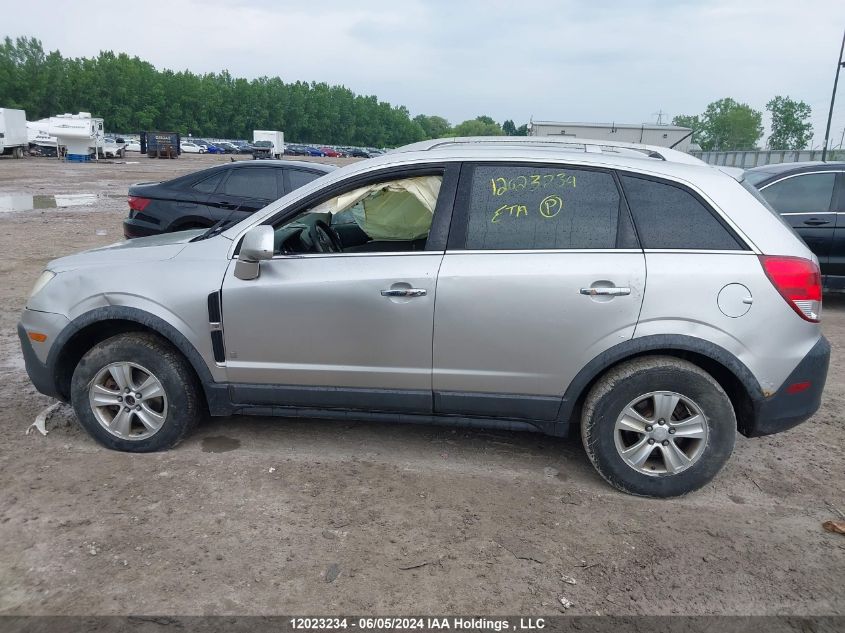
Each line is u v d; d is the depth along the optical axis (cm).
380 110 16062
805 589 293
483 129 17388
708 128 11144
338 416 389
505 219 360
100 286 388
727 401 346
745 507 359
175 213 861
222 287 375
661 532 332
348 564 300
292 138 13750
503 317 352
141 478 370
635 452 357
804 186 784
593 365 350
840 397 523
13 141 4409
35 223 1479
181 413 392
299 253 382
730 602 284
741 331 339
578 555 312
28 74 9544
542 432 372
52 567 292
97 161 4678
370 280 360
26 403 474
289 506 346
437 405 373
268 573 293
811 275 342
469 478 382
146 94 11006
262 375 382
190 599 275
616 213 353
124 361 387
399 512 344
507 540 322
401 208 416
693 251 345
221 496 354
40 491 353
